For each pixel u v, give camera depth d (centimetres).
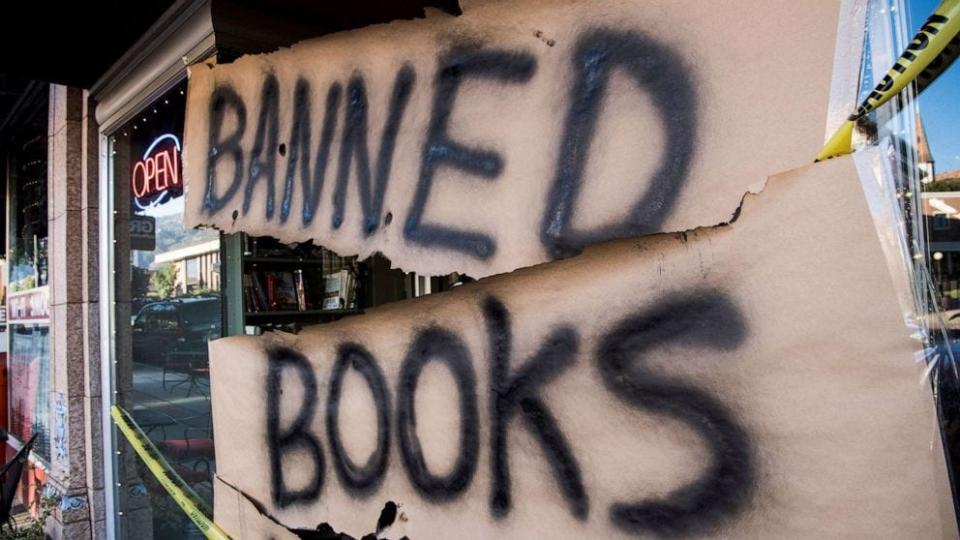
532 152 110
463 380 124
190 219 188
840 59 80
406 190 129
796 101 83
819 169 82
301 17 283
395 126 132
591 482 106
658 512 98
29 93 501
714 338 92
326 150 147
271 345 165
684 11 94
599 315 105
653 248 98
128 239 374
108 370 378
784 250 85
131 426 334
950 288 80
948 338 79
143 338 361
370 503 141
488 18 117
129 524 368
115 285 381
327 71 147
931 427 75
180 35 284
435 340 129
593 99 103
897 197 81
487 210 116
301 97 154
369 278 396
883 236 78
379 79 136
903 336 77
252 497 170
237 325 295
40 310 529
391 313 137
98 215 394
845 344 81
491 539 119
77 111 399
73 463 390
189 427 315
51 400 440
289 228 155
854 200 80
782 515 86
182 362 325
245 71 170
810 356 83
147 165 352
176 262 331
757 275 88
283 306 363
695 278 94
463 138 120
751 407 89
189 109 190
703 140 91
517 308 115
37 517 481
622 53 100
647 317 99
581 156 104
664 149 95
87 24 306
